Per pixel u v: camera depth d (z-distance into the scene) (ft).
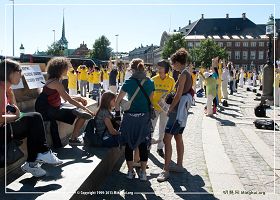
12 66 15.48
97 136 22.09
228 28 459.32
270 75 66.64
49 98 20.98
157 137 33.19
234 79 103.96
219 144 30.48
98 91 52.65
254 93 99.14
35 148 16.21
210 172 22.40
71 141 22.59
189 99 20.65
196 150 28.17
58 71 20.92
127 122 19.83
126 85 19.58
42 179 15.96
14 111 15.49
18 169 17.47
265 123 38.93
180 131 21.61
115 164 23.88
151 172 22.40
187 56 20.72
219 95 64.44
